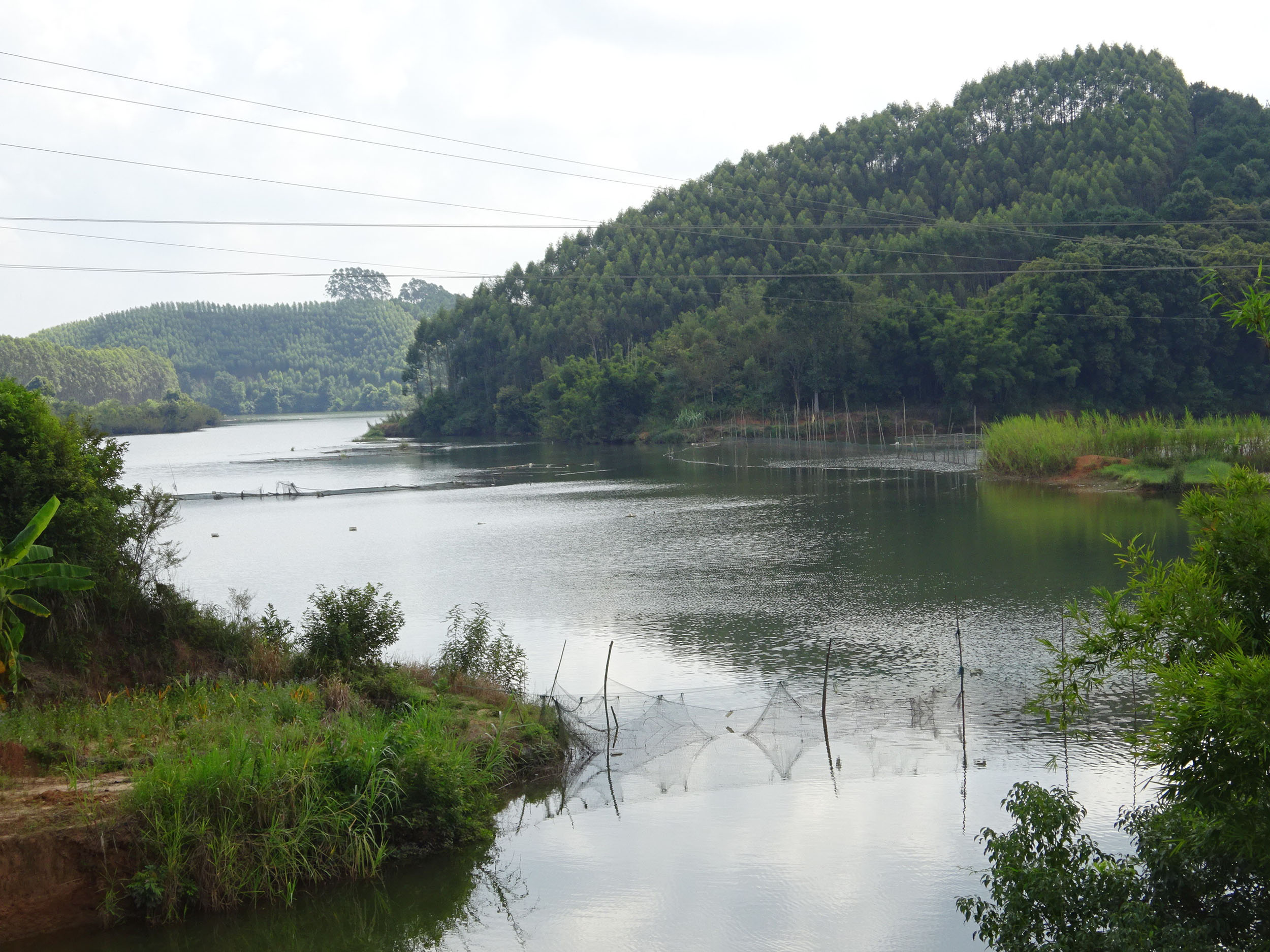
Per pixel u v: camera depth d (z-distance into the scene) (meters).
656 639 35.94
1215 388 127.88
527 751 24.55
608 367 163.50
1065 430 85.31
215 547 62.94
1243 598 11.73
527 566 52.53
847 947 16.12
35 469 27.97
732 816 21.44
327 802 19.47
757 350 151.25
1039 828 13.38
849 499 73.88
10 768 20.55
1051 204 174.88
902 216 181.50
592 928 17.23
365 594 30.81
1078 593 39.72
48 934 17.08
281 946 17.14
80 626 27.94
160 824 18.00
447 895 18.56
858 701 28.08
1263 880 11.64
